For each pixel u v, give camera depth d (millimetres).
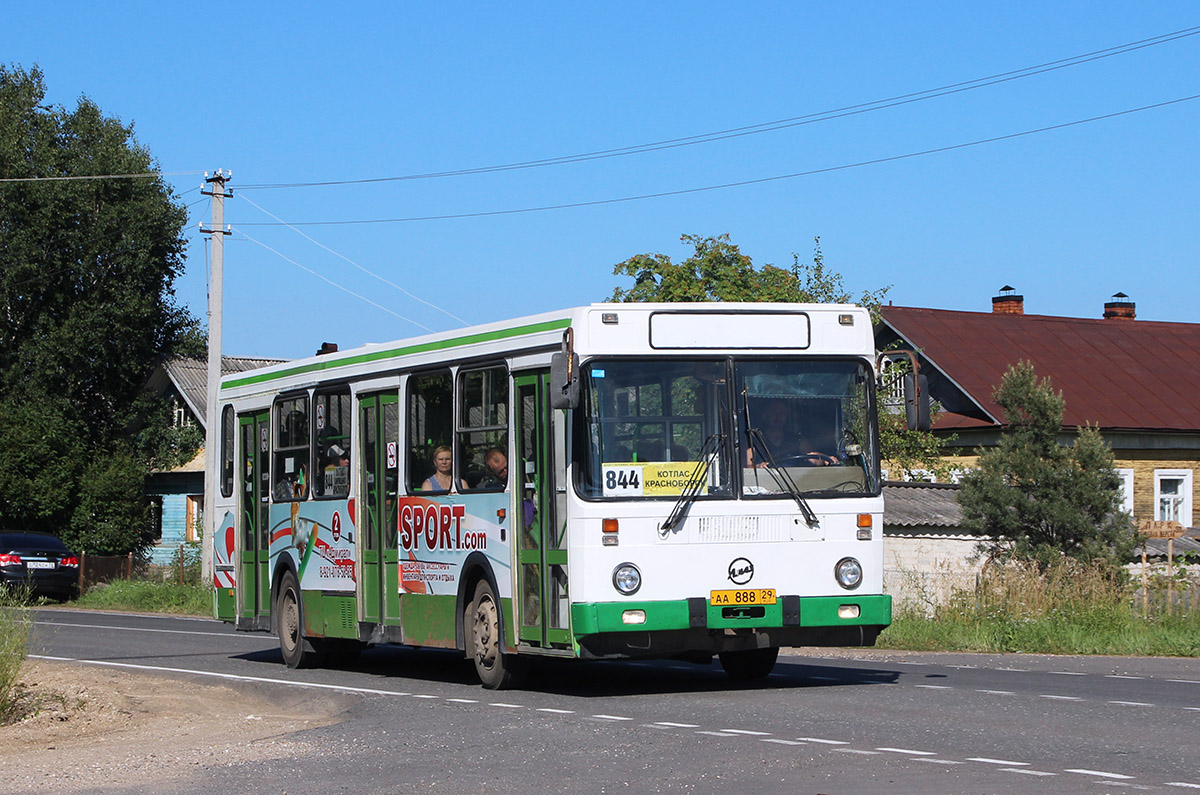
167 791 9297
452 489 15047
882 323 42125
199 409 54406
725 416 13406
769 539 13391
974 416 39812
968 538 27922
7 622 13836
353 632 16906
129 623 29828
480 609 14633
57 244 54625
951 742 10242
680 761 9625
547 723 11734
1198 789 8297
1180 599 23547
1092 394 40594
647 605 12984
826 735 10680
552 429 13469
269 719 13195
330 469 17562
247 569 19969
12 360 54219
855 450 13766
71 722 13078
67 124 56812
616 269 33312
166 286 56656
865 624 13602
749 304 13594
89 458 50594
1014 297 49125
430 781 9250
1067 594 23250
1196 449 40906
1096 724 11133
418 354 15781
